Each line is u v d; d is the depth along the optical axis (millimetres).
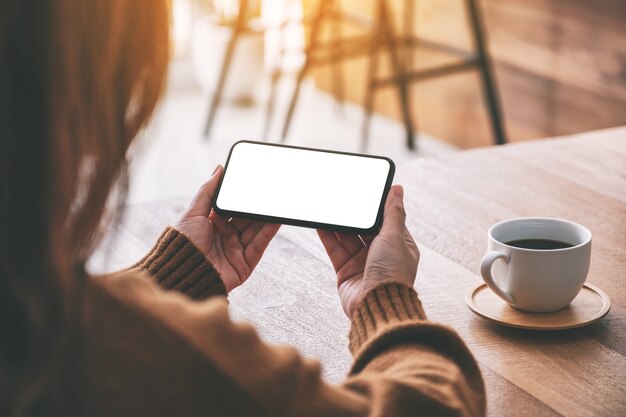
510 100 3189
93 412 503
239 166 990
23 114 446
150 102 517
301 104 4309
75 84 460
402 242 887
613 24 2658
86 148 480
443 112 3570
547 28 2938
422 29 3598
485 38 3260
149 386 518
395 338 749
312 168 977
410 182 1325
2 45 437
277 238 1167
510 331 934
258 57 4250
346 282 922
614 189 1273
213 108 3809
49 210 457
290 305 1006
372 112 4059
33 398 471
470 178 1333
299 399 573
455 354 746
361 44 3516
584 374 854
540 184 1301
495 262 958
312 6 4215
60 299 465
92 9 464
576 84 2863
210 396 535
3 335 465
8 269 454
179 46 4559
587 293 994
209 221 965
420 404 648
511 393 827
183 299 571
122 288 530
